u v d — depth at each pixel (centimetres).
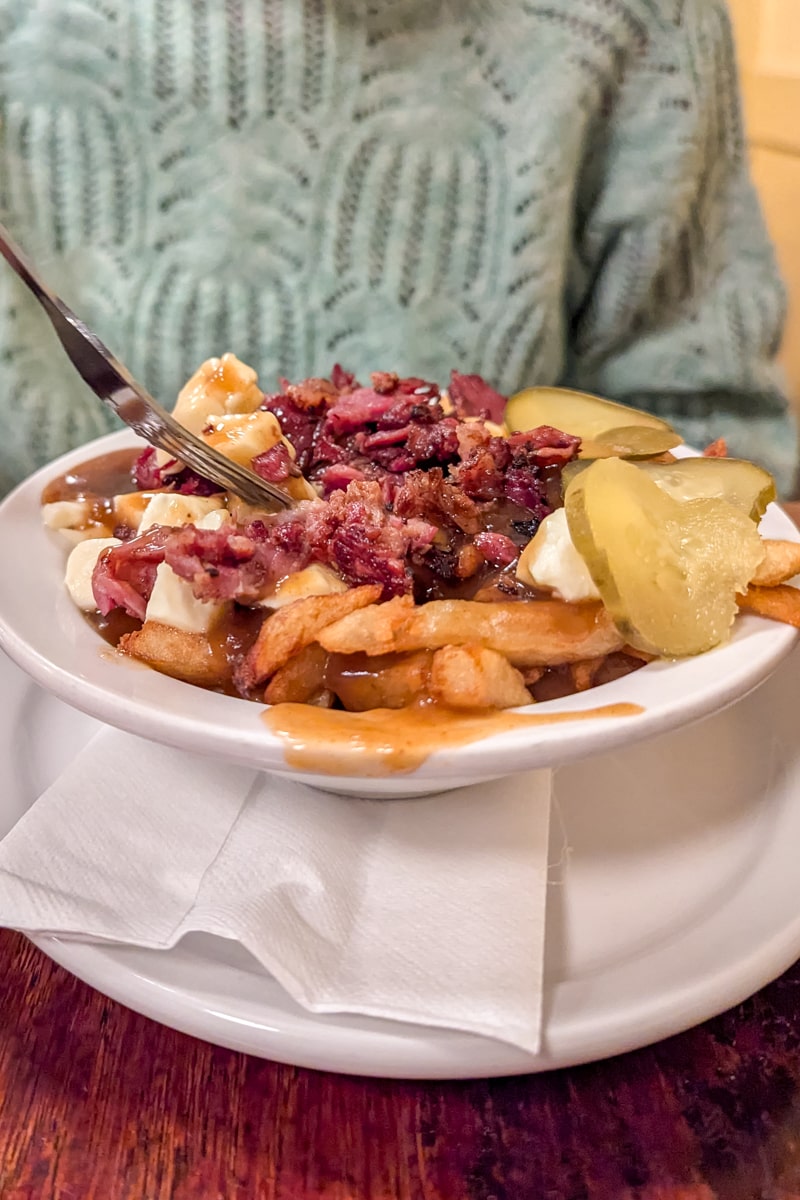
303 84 55
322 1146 27
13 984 30
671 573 31
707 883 31
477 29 56
